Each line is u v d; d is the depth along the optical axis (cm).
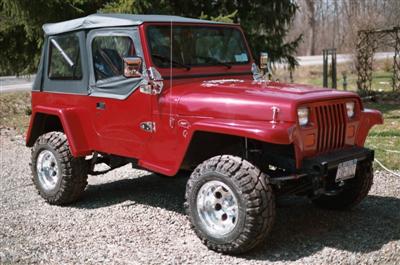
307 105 448
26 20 1257
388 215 545
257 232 431
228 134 454
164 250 468
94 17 565
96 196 645
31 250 475
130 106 531
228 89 484
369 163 526
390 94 1764
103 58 556
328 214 550
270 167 550
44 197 614
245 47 604
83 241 495
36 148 620
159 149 512
